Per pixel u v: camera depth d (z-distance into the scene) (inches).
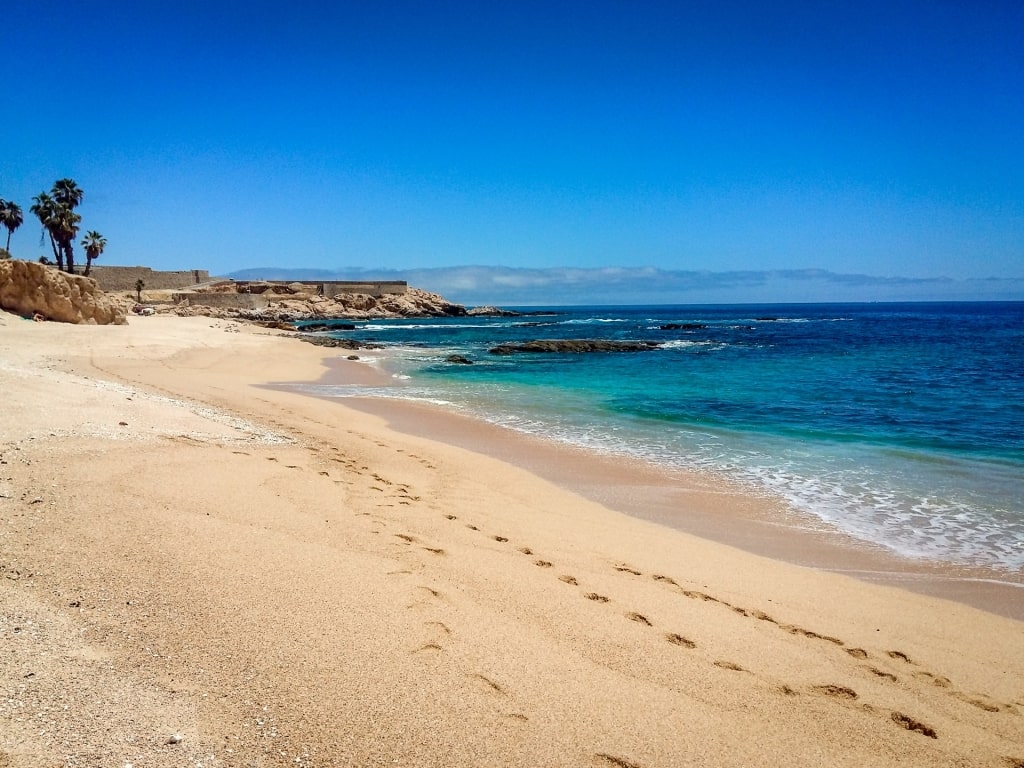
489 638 177.0
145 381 761.6
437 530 286.2
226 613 168.9
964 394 883.4
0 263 1425.9
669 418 707.4
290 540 235.5
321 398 817.5
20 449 310.3
